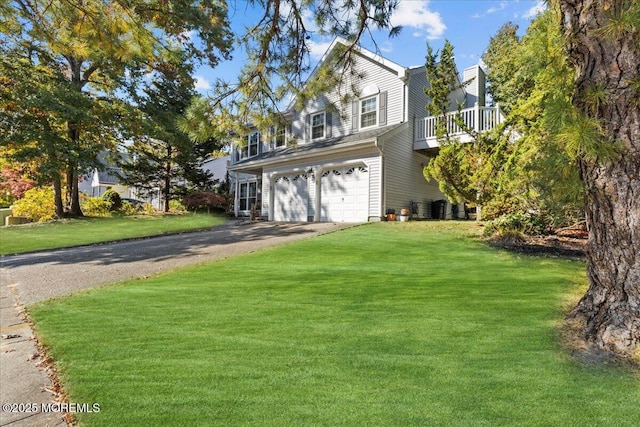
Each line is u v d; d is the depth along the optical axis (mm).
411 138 13422
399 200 12875
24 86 13102
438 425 1905
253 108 5562
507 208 8383
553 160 3246
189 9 5398
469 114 12055
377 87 13859
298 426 1937
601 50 2584
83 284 5680
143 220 16812
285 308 3910
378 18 5008
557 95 2875
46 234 12641
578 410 1990
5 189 21000
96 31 4637
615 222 2654
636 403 2037
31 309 4395
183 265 6664
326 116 15242
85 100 14367
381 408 2066
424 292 4273
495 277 4836
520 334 2979
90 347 3080
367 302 4000
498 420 1928
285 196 15672
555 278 4680
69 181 17203
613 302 2686
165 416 2076
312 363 2639
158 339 3191
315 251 7281
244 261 6641
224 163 26016
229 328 3393
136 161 21219
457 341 2908
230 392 2293
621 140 2541
